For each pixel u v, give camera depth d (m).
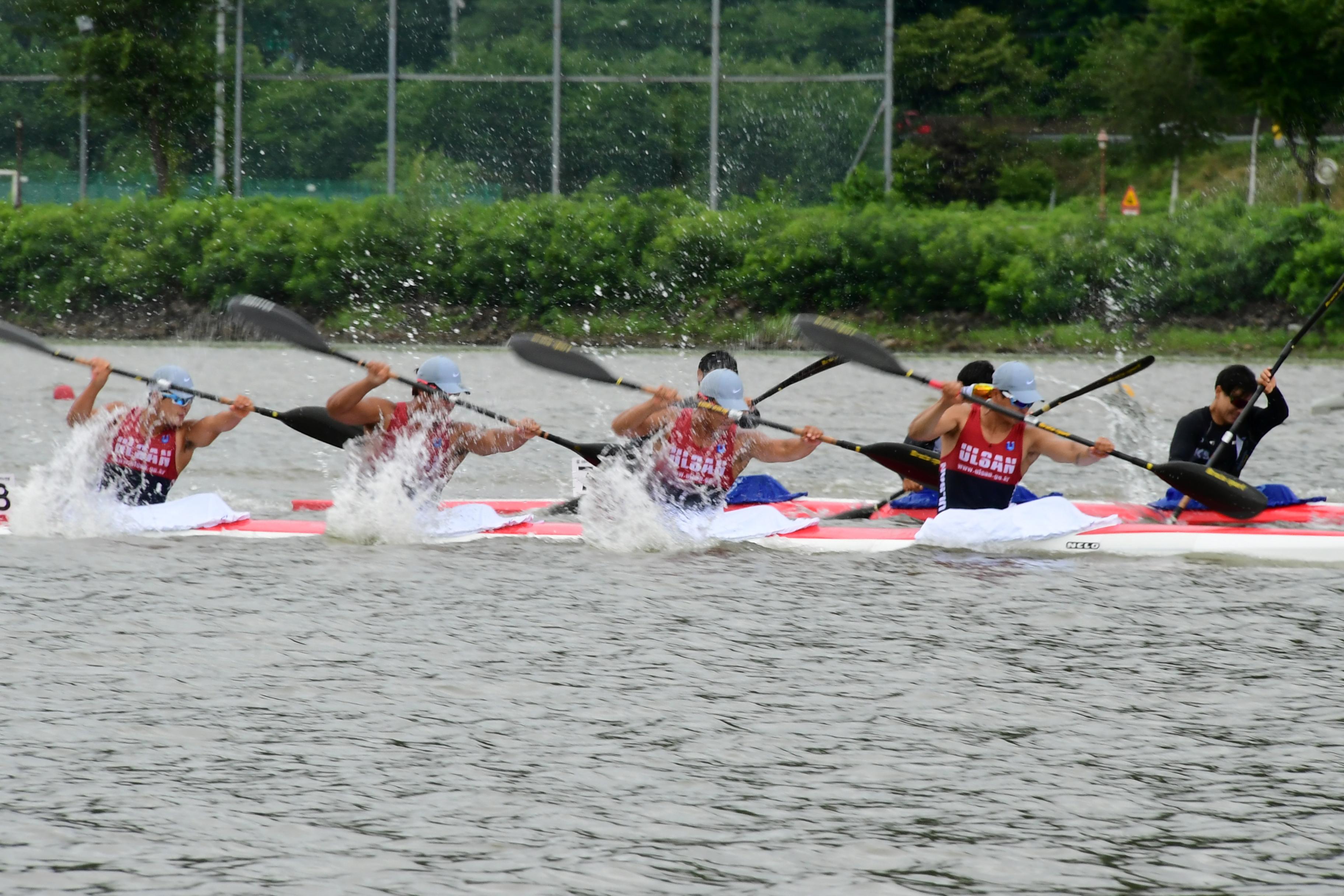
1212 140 190.88
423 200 136.12
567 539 40.00
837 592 34.31
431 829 20.89
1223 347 122.50
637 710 25.80
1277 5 150.75
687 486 39.34
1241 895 19.28
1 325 39.62
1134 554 38.78
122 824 20.91
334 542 39.25
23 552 37.06
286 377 95.56
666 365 108.88
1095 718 25.66
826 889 19.31
